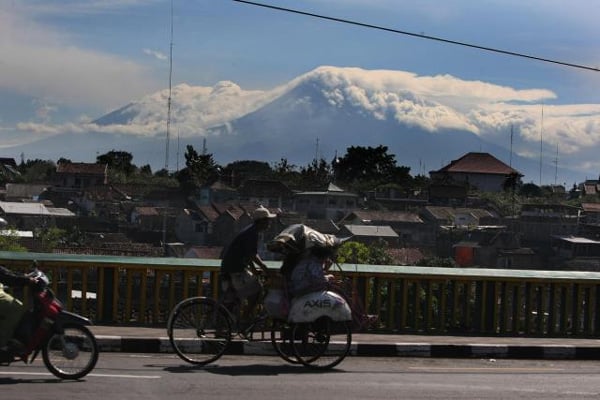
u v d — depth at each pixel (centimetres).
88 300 1588
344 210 12394
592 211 12419
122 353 1297
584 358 1461
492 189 18875
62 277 2306
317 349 1215
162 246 8694
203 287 1655
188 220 10469
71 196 13750
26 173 18700
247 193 12581
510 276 1609
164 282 1945
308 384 1055
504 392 1038
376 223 10588
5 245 5994
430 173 19388
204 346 1228
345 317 1218
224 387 1011
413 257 8219
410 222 10688
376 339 1459
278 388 1017
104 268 1509
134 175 16850
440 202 13825
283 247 1203
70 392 941
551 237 9956
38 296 1023
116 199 12912
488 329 1612
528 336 1620
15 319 1014
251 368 1189
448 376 1171
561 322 1655
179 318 1208
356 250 6128
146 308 1591
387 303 1582
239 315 1227
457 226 11006
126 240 9056
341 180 16588
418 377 1152
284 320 1215
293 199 12750
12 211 10194
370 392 1008
